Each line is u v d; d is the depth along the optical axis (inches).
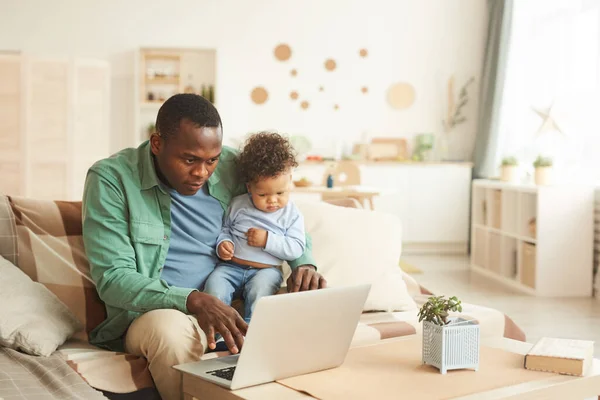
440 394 53.1
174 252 74.7
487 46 271.9
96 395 59.1
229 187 79.6
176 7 276.4
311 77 282.7
